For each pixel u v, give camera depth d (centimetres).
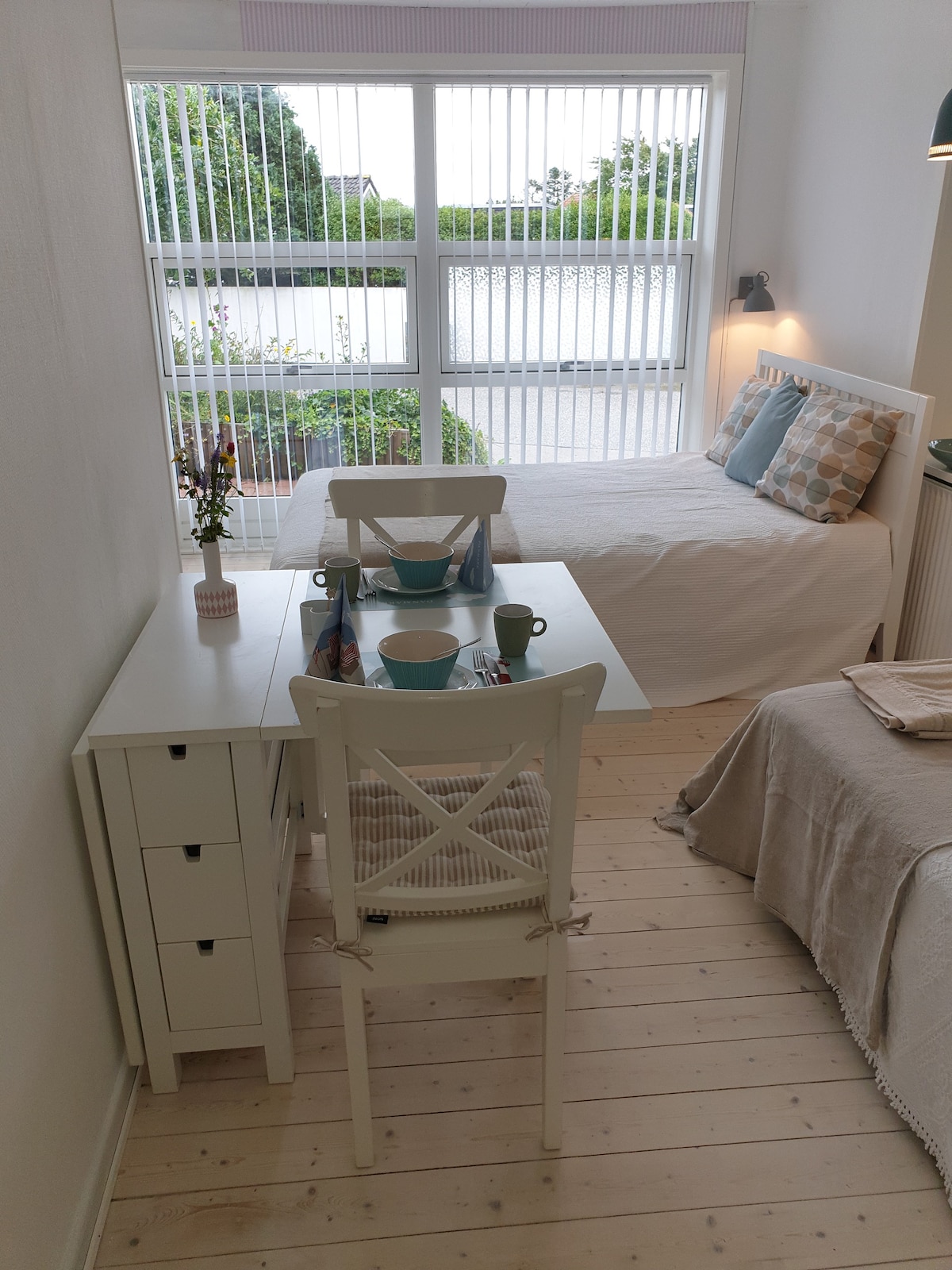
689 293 475
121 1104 171
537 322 468
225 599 205
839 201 394
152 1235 152
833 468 328
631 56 420
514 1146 167
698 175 452
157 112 421
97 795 160
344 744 133
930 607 320
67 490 164
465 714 130
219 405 466
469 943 150
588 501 361
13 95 146
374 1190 159
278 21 409
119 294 201
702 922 222
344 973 150
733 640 321
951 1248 149
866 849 181
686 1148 166
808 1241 150
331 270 452
